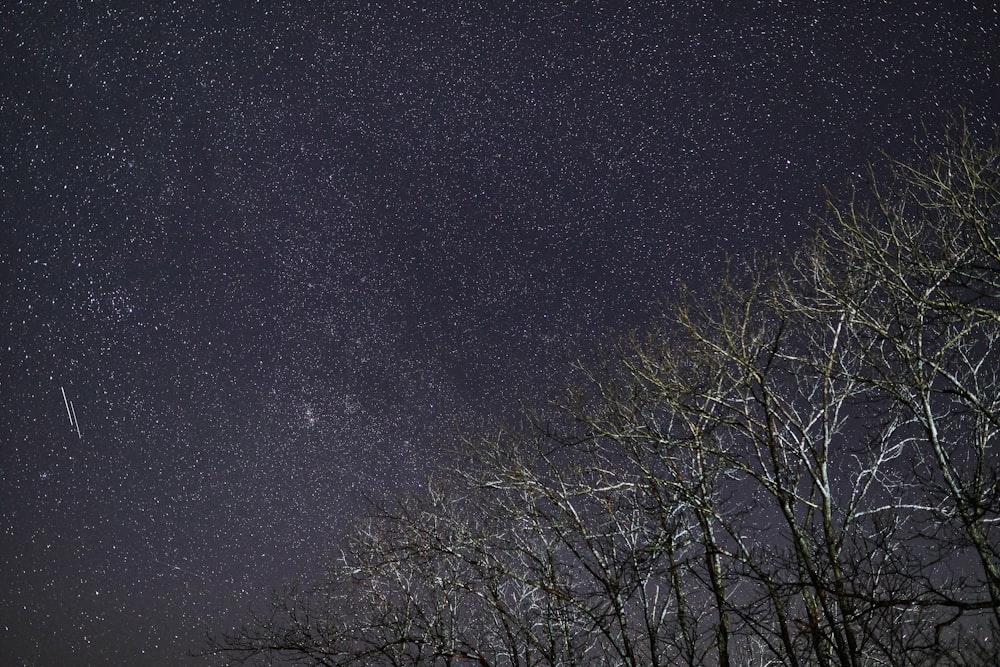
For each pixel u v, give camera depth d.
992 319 8.91
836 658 9.24
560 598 11.05
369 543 12.81
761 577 9.13
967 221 9.19
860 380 9.80
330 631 12.40
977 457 9.41
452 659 11.70
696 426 10.72
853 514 9.62
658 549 10.29
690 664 9.95
